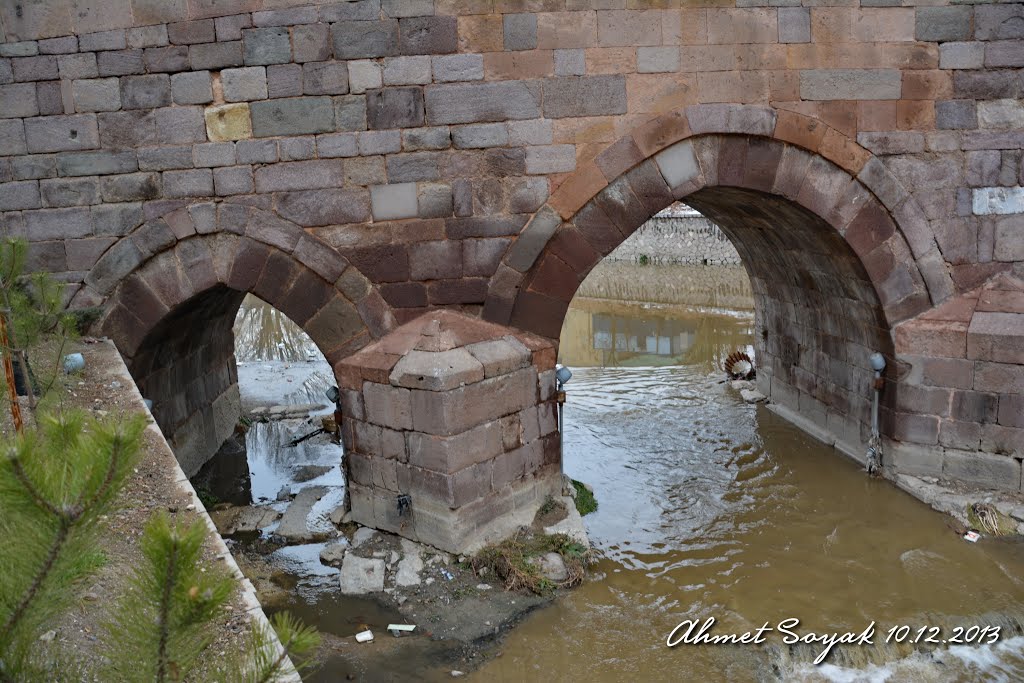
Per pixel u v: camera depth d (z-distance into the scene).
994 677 6.27
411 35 8.30
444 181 8.55
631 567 8.13
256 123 8.35
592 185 8.62
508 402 8.27
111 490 2.37
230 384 13.56
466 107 8.45
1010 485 8.96
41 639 3.52
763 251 12.46
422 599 7.38
